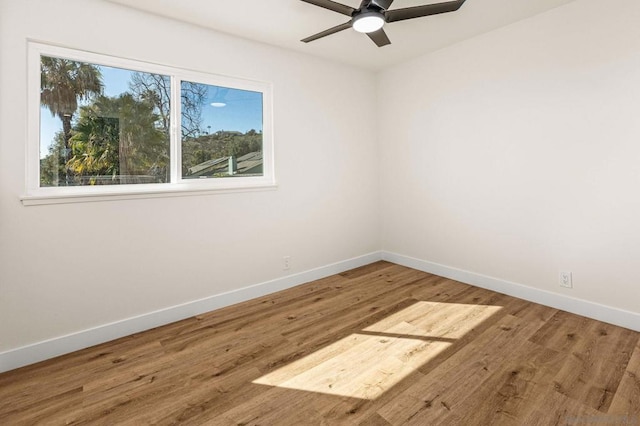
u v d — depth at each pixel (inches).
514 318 102.3
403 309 111.3
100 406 67.4
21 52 80.4
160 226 102.5
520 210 116.0
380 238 170.6
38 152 85.0
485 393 68.7
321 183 143.9
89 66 91.8
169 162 106.8
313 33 114.8
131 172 100.1
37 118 84.3
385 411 64.3
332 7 81.6
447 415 62.9
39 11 82.0
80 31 87.5
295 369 78.9
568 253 104.9
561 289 107.3
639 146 89.4
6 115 79.0
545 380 72.2
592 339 88.6
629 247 92.7
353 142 155.7
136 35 96.2
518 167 115.3
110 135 96.0
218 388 72.4
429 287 130.8
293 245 135.6
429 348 86.7
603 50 94.0
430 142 143.6
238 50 116.7
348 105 152.6
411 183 153.6
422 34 120.6
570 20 99.7
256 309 114.2
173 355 86.0
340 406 66.0
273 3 94.4
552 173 106.9
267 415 64.0
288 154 132.0
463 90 129.6
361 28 88.6
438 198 142.8
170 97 106.0
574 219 102.9
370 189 164.9
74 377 77.2
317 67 139.8
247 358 84.0
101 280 93.1
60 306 87.3
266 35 116.2
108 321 94.5
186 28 105.3
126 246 96.8
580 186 101.0
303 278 139.0
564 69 102.0
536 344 87.0
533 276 114.0
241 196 119.6
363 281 140.2
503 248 121.9
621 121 92.0
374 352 85.5
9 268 80.5
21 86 80.7
